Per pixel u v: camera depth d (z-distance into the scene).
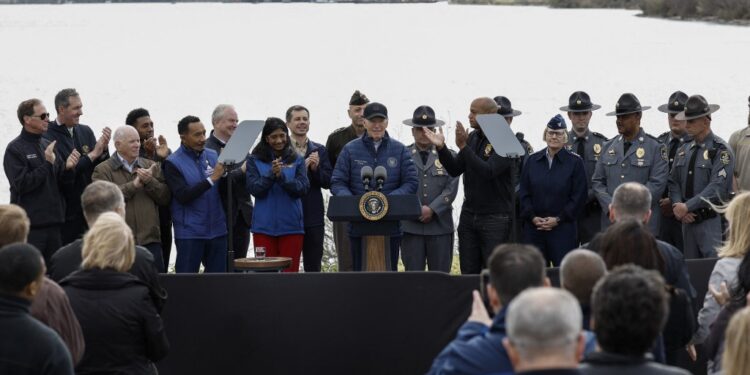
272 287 30.05
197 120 36.81
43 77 178.75
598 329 16.20
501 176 38.69
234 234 40.19
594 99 132.62
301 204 38.34
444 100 134.88
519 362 14.95
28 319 19.30
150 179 36.09
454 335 29.88
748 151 39.22
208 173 37.06
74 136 40.34
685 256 38.81
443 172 39.81
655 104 124.00
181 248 36.75
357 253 35.31
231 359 30.22
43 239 37.69
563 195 37.47
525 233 38.28
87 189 25.97
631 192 25.19
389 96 141.50
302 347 30.12
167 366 30.28
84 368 23.75
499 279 18.42
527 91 145.00
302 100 138.62
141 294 24.02
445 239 40.03
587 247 24.75
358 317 29.98
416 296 29.89
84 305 23.64
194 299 30.12
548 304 14.62
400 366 30.06
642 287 16.05
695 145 38.78
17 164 37.72
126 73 187.62
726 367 17.30
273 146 37.19
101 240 23.86
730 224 25.06
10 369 18.94
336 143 42.28
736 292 24.02
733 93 128.50
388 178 36.72
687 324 23.20
